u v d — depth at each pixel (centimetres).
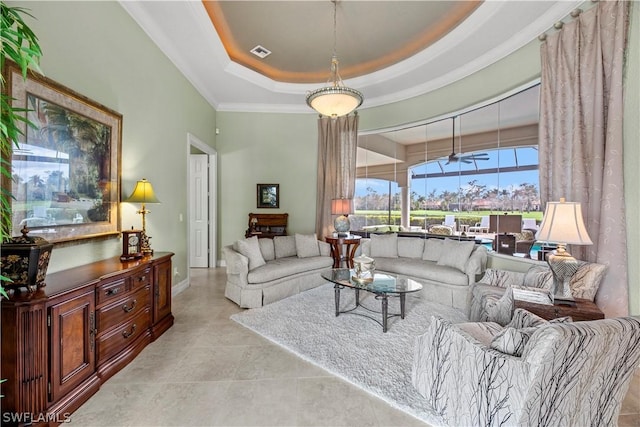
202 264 524
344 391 182
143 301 234
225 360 218
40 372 142
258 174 539
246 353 229
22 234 153
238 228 537
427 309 324
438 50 348
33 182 172
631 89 214
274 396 177
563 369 120
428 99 440
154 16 286
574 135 249
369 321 290
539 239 207
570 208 197
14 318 137
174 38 323
